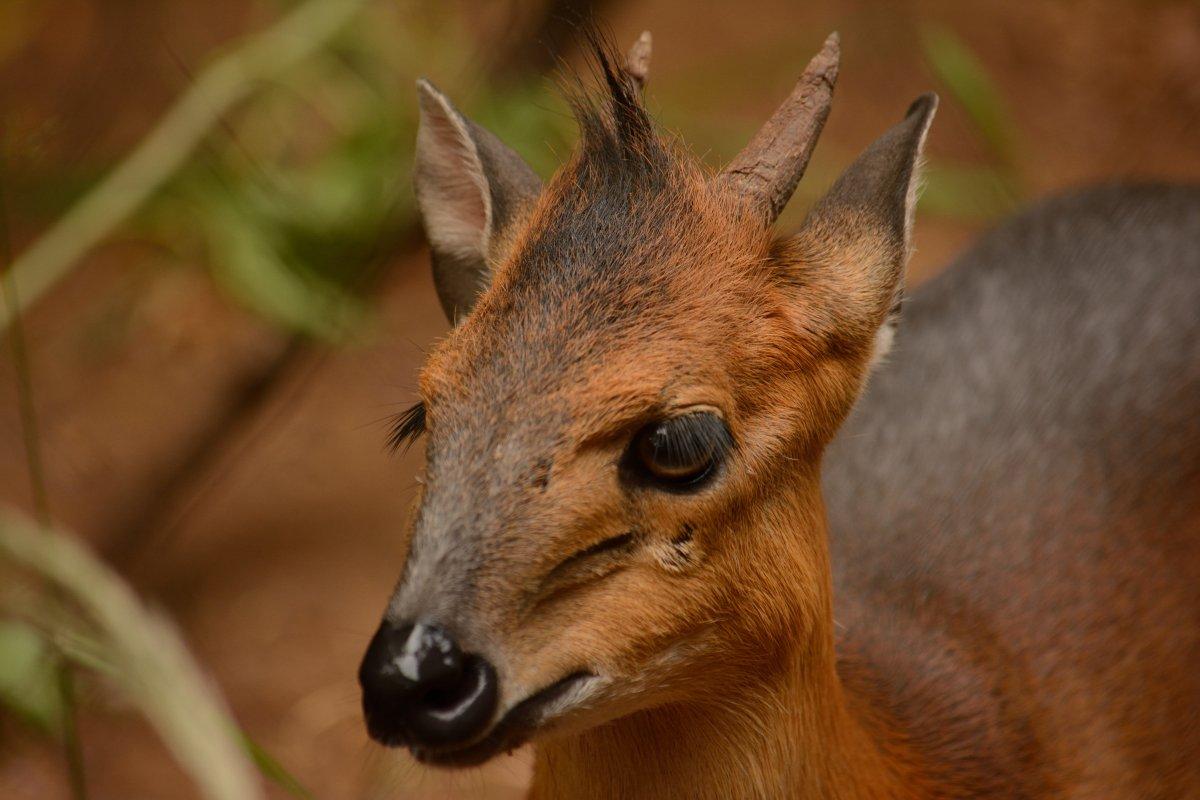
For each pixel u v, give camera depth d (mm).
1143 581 7516
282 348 10484
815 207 5531
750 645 5246
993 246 8914
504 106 9297
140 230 11570
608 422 4789
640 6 14609
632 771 5559
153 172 9719
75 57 14117
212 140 11141
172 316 12867
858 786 5816
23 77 13938
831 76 5398
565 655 4832
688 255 5094
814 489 5422
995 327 8336
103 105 13617
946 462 7727
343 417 12188
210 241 11086
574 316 4930
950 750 6516
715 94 13375
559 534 4742
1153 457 7844
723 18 14516
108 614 6832
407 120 10227
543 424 4777
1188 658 7562
